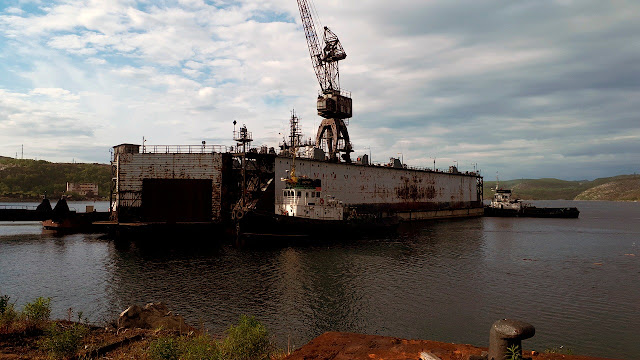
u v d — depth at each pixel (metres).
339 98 78.88
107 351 11.47
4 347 11.10
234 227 57.03
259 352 10.07
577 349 19.59
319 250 47.84
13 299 27.06
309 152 70.06
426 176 100.19
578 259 43.97
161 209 55.69
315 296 28.22
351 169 74.69
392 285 31.44
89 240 55.78
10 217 62.47
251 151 59.62
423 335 21.22
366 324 22.80
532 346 19.89
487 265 39.88
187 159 56.69
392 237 61.97
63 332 11.49
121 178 55.75
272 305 26.12
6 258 42.09
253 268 37.22
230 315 24.03
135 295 28.12
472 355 6.71
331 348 7.55
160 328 14.36
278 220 53.50
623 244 56.88
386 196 84.81
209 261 40.56
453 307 26.02
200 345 10.21
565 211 119.44
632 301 27.50
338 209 60.06
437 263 40.59
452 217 111.56
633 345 20.11
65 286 30.56
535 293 29.42
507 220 104.12
